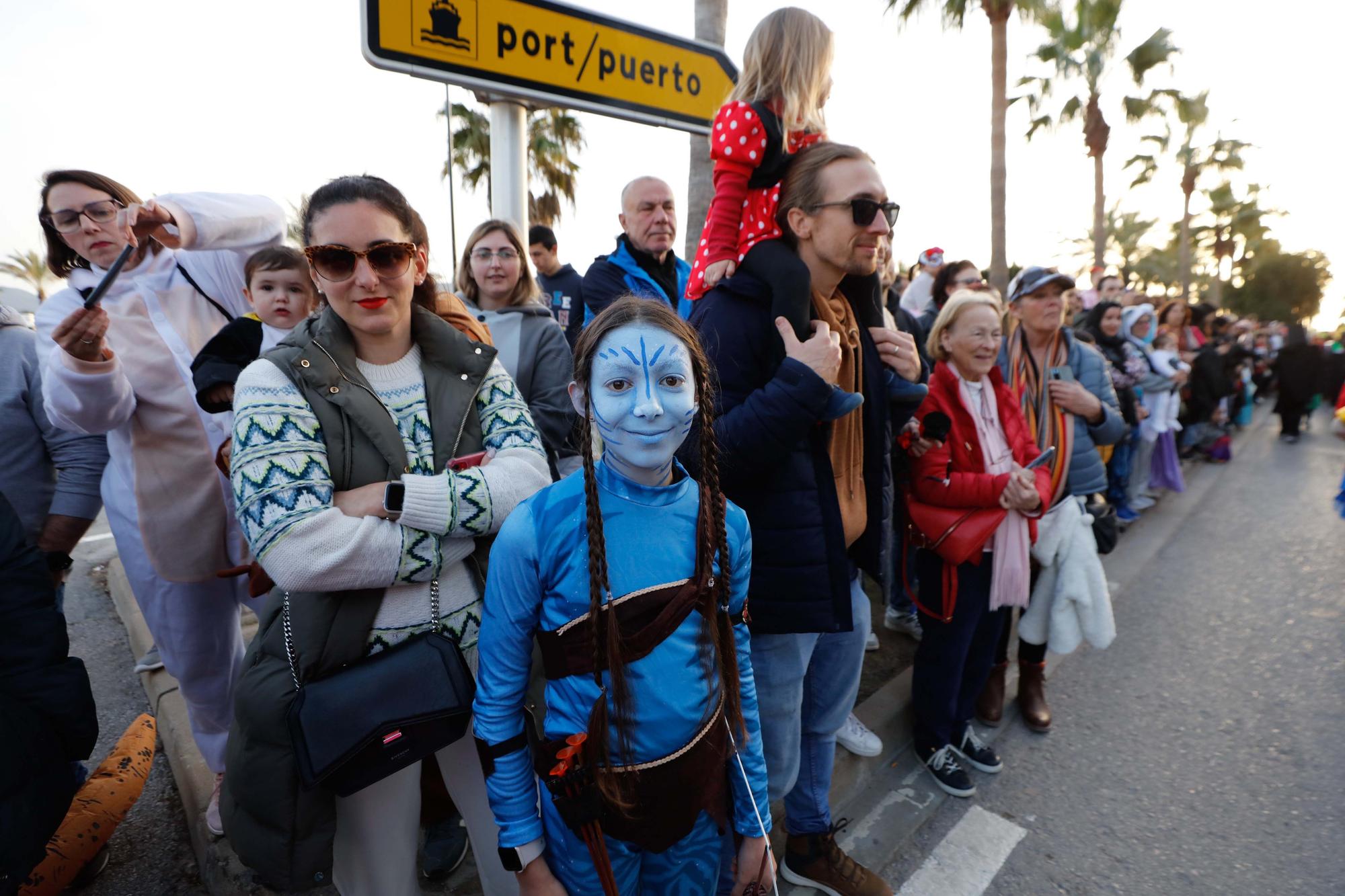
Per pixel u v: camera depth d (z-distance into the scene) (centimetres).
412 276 123
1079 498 272
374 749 112
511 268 244
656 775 111
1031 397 266
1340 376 1011
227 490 190
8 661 128
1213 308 884
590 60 267
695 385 112
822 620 158
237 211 195
